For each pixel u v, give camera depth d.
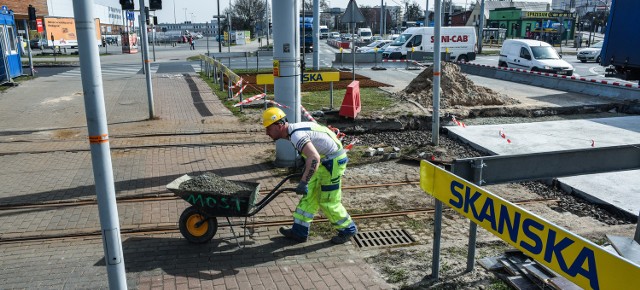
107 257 3.60
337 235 5.80
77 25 3.23
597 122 12.20
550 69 22.66
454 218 6.46
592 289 3.03
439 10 9.65
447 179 4.42
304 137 5.09
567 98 15.48
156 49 52.91
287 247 5.54
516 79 20.59
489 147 9.79
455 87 14.59
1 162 8.82
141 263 5.09
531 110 13.66
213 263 5.12
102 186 3.47
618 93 15.43
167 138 10.76
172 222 6.16
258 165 8.73
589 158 4.97
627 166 5.15
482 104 14.23
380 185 7.70
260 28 63.47
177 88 19.14
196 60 35.66
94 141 3.40
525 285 4.47
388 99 14.85
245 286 4.66
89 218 6.29
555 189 7.65
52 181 7.74
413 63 28.30
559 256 3.28
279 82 8.42
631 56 15.22
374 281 4.77
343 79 20.84
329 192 5.46
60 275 4.86
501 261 4.92
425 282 4.71
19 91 18.17
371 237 5.86
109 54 43.44
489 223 3.95
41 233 5.82
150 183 7.68
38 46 51.38
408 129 12.20
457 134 10.95
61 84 20.28
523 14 59.62
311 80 12.78
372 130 11.93
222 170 8.41
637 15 14.87
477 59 35.97
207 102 15.62
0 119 13.00
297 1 8.20
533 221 3.48
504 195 7.33
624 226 5.93
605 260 2.92
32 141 10.47
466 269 4.89
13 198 6.96
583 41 57.09
